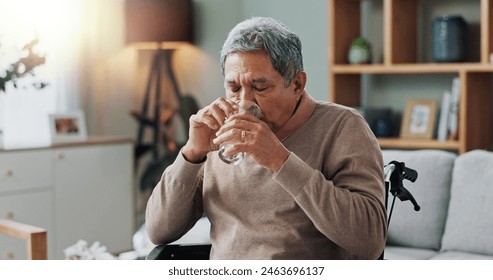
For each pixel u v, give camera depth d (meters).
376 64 3.73
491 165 2.55
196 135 1.60
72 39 4.27
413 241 2.66
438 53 3.38
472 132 3.29
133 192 4.14
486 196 2.52
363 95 3.83
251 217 1.62
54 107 4.21
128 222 4.11
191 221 1.77
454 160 2.66
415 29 3.59
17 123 4.05
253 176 1.61
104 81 4.51
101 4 4.47
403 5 3.49
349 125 1.58
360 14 3.77
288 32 1.57
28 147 3.61
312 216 1.46
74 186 3.82
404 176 1.76
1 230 2.50
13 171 3.55
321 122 1.61
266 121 1.57
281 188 1.58
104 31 4.49
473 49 3.45
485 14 3.16
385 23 3.42
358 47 3.58
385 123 3.60
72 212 3.82
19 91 4.05
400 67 3.40
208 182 1.69
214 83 4.59
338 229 1.44
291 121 1.61
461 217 2.56
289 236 1.57
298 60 1.58
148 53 4.75
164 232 1.73
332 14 3.58
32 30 4.00
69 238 3.81
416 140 3.44
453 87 3.32
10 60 3.86
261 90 1.53
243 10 4.41
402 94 3.70
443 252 2.59
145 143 4.77
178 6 4.39
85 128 4.08
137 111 4.70
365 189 1.49
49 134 4.16
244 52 1.52
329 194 1.44
